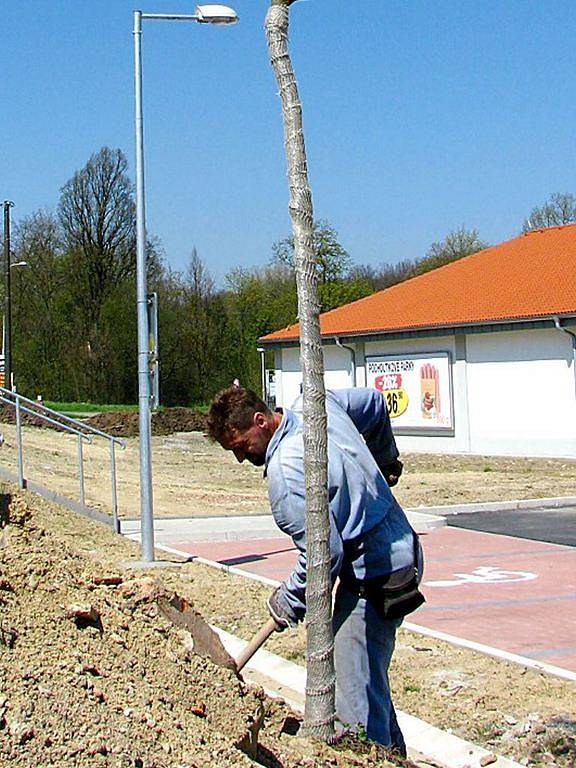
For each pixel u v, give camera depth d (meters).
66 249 59.50
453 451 31.05
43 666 3.78
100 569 4.98
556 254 34.09
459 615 9.34
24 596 4.34
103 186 59.25
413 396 32.28
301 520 4.24
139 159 12.12
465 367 30.75
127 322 58.31
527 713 6.33
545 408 28.78
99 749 3.32
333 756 4.15
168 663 4.21
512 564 12.31
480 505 17.98
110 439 14.83
